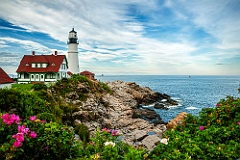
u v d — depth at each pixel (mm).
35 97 14859
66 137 4852
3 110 12039
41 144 4625
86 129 17391
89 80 31047
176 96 60031
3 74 28422
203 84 131750
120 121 24062
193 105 42625
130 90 42219
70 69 56031
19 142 3965
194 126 6383
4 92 12781
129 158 4207
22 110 12773
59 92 24141
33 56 43500
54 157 4738
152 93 48406
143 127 23047
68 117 19938
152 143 14367
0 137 4336
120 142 5172
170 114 33375
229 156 4609
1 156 3936
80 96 26234
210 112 7234
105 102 29062
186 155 4297
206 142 5215
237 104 6867
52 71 40562
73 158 4672
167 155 4430
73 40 55625
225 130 5570
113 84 46281
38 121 5137
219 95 62344
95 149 4820
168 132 5680
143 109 34469
